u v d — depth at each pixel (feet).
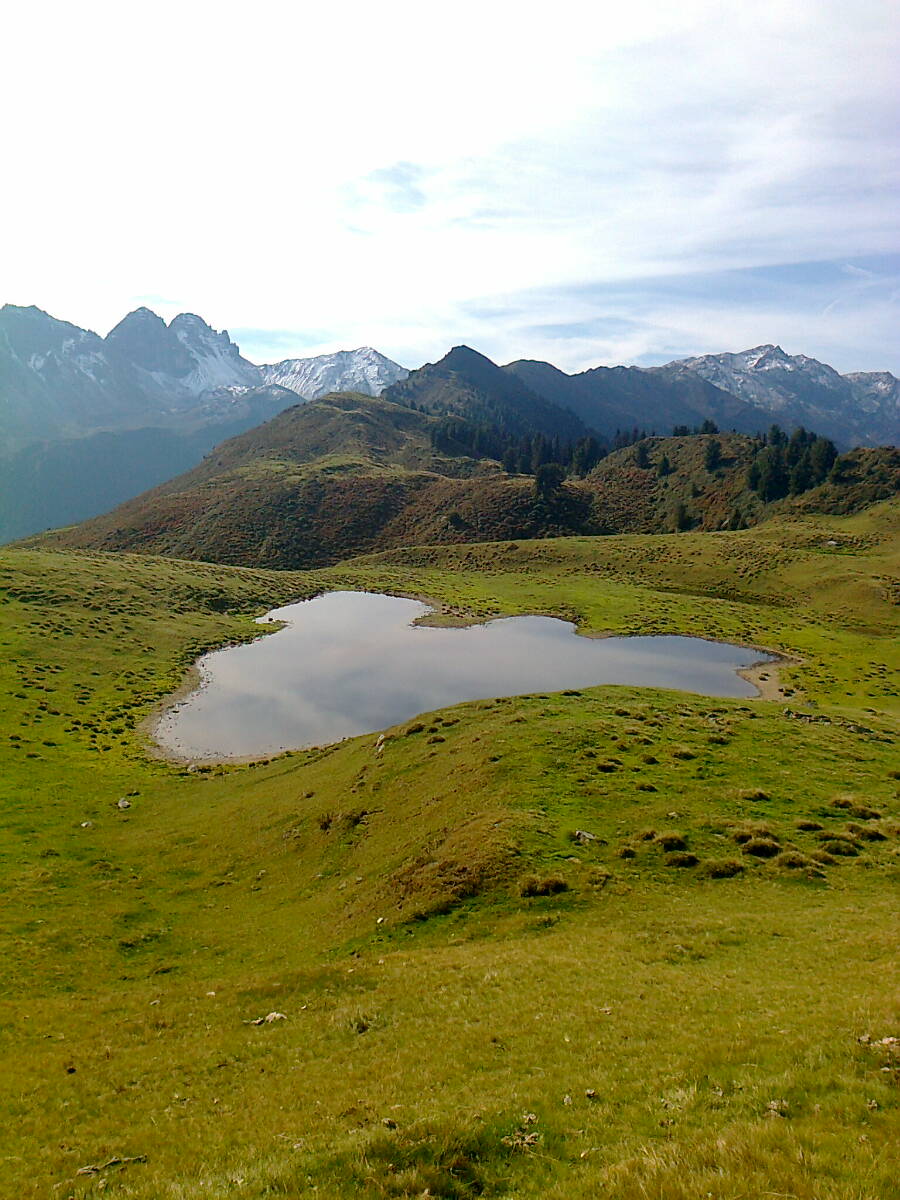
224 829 153.48
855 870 99.04
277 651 347.97
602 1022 60.34
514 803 119.34
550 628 395.75
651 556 554.87
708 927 82.38
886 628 374.84
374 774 154.61
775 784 127.75
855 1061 44.01
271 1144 46.42
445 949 85.56
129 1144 50.08
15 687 261.24
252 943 103.30
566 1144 39.65
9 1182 46.37
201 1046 68.08
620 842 107.55
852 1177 30.81
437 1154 39.42
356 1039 64.85
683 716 168.45
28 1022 80.38
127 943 107.55
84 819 165.07
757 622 394.52
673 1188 31.48
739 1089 43.27
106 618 360.69
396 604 463.01
